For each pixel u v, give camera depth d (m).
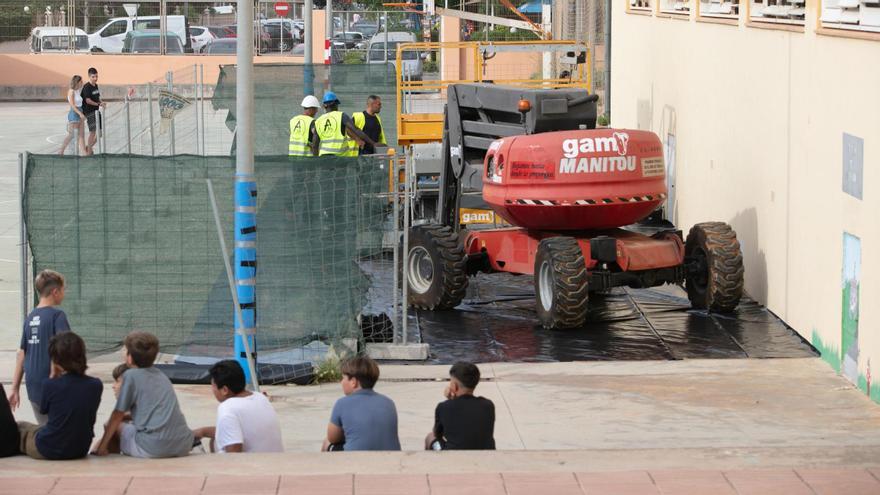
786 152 34.47
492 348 32.62
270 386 29.41
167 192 30.12
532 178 34.81
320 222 30.42
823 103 31.02
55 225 30.11
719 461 19.81
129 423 20.42
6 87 112.00
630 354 31.86
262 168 29.97
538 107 38.06
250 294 28.89
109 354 31.30
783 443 23.91
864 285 27.75
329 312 30.61
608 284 34.94
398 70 50.75
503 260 37.00
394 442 20.42
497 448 23.78
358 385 20.64
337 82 57.25
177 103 52.28
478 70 51.75
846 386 28.50
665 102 51.41
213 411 26.62
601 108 78.94
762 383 28.83
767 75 36.34
